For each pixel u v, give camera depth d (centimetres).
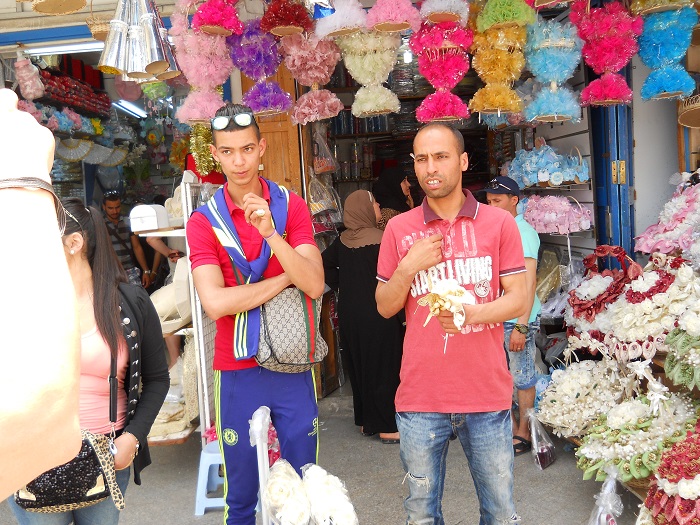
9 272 52
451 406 228
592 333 368
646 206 451
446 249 231
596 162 469
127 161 651
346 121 707
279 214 241
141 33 326
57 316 53
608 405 345
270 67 386
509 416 233
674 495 252
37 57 532
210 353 382
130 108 643
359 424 456
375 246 428
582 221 455
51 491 183
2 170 56
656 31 372
